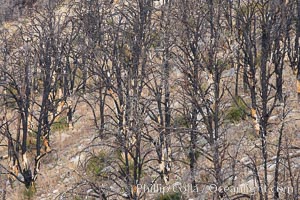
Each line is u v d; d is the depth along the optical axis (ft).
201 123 148.46
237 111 152.35
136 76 147.64
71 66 218.79
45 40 181.78
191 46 139.03
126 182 116.57
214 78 135.95
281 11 145.59
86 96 207.92
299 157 118.01
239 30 147.64
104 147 150.30
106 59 171.73
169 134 124.88
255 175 101.24
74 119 198.90
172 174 139.54
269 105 154.51
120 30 181.06
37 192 158.51
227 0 167.73
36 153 168.14
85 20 191.11
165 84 140.67
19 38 221.05
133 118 122.72
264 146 100.27
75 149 174.50
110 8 202.80
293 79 167.73
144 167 145.69
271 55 156.25
